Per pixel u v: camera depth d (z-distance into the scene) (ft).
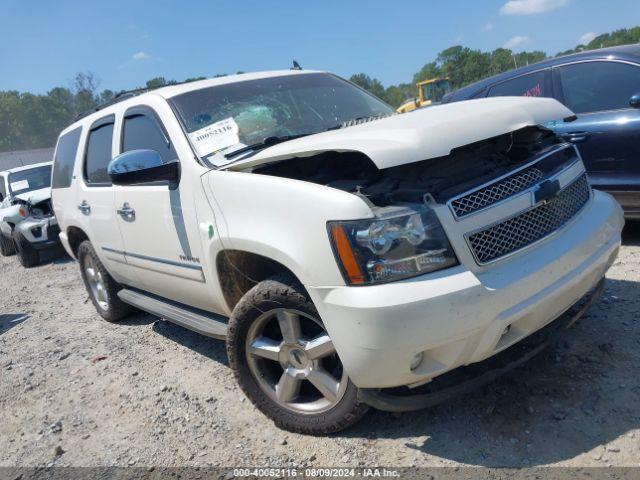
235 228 9.38
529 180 8.73
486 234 8.00
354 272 7.67
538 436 8.60
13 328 19.38
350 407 8.84
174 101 11.95
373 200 8.07
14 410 12.73
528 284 7.91
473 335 7.58
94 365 14.39
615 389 9.34
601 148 15.87
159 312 13.29
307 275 8.17
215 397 11.60
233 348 9.96
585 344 10.84
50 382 13.87
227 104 11.96
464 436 8.89
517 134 9.96
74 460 10.27
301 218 8.25
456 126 8.23
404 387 9.09
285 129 11.81
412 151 7.66
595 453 8.04
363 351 7.67
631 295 12.62
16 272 31.40
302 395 9.85
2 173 38.70
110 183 13.88
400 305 7.32
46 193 32.17
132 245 13.01
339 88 14.11
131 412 11.61
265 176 9.14
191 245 10.78
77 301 21.62
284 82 13.35
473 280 7.57
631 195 15.61
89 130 15.49
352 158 9.46
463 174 8.61
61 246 32.22
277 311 9.18
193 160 10.63
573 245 8.66
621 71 15.83
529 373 10.19
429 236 7.63
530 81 17.99
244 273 10.09
